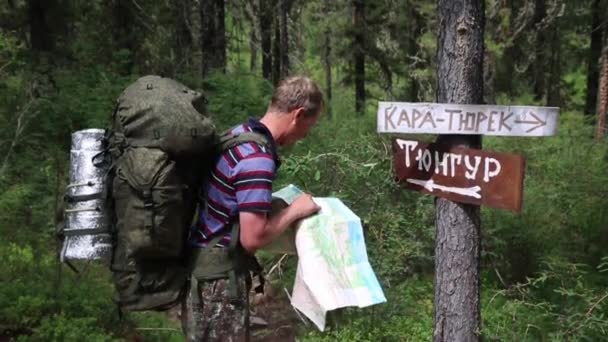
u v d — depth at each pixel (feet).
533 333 16.14
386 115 12.08
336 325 16.43
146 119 8.33
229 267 8.71
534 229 21.43
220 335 8.70
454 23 11.87
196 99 8.85
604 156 26.58
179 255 8.77
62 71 32.68
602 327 14.69
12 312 15.98
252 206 8.35
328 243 8.89
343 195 17.75
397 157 13.07
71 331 15.40
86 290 17.69
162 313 18.80
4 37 31.65
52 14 40.57
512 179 11.27
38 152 25.75
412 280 19.75
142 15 49.44
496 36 39.58
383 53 58.90
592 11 51.31
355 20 58.39
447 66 12.06
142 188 8.07
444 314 12.91
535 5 43.73
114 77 33.47
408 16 56.70
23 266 18.76
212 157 8.82
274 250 9.63
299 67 69.15
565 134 28.73
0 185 21.95
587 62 58.65
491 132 11.66
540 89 57.11
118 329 16.97
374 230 18.04
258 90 33.60
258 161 8.47
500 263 21.33
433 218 20.03
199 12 43.04
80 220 9.07
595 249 21.52
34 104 27.73
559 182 23.47
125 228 8.31
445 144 12.23
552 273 17.53
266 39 67.46
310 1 68.49
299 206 8.99
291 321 18.86
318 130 27.32
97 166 9.14
